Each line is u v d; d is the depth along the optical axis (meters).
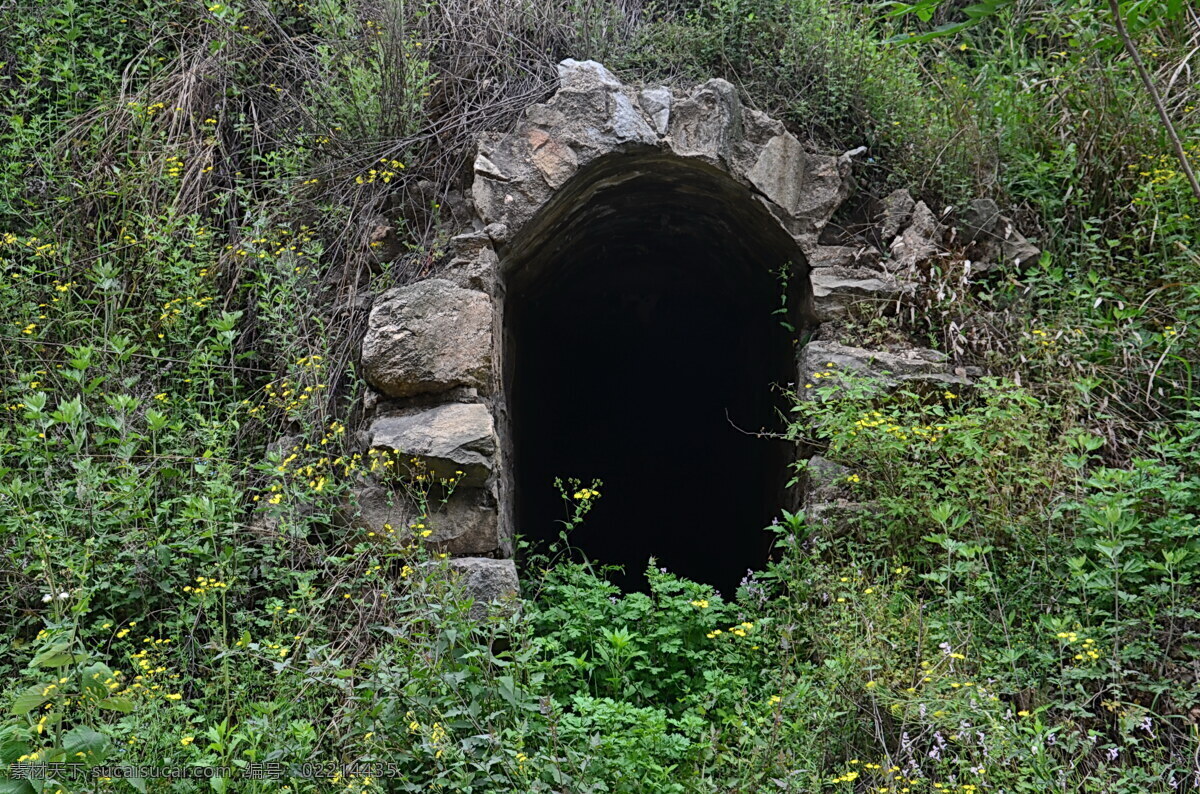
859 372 5.32
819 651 4.55
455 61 6.21
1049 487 4.69
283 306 5.31
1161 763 3.89
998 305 5.65
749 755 3.99
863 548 4.93
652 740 4.07
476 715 3.85
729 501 8.41
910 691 3.93
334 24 6.20
